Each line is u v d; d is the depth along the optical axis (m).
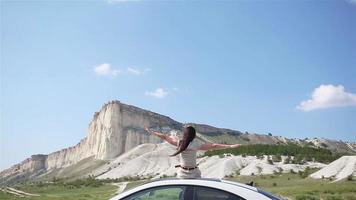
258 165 191.00
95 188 170.38
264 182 139.88
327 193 79.19
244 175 176.75
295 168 183.12
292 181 138.25
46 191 162.25
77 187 180.25
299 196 65.75
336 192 81.69
